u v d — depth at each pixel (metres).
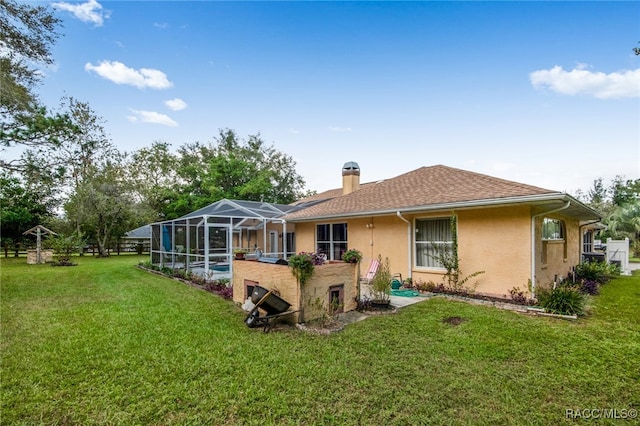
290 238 16.23
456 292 8.98
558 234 11.44
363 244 12.09
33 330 6.02
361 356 4.75
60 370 4.29
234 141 38.53
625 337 5.46
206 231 12.42
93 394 3.69
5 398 3.59
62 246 19.56
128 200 26.88
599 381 3.96
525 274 7.95
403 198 10.96
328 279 7.02
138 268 17.44
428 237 10.23
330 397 3.62
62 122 12.20
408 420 3.20
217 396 3.64
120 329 6.07
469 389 3.78
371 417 3.25
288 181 40.22
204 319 6.81
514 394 3.67
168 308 7.84
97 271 15.87
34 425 3.14
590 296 9.06
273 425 3.13
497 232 8.52
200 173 32.38
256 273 7.70
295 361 4.58
